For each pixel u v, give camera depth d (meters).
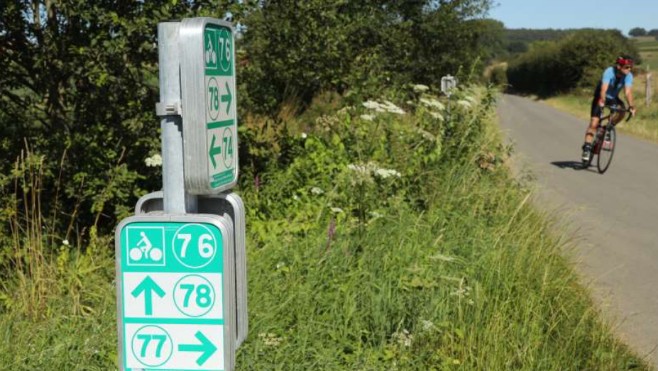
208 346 2.37
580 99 52.03
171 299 2.36
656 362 4.50
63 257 5.16
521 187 8.38
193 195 2.39
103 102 6.39
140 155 6.40
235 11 6.29
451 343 4.23
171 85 2.31
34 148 6.20
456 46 23.05
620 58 12.55
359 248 5.45
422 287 4.80
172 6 6.07
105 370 3.82
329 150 7.71
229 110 2.45
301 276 4.77
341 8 10.80
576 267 6.14
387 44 17.56
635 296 5.80
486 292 4.82
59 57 6.34
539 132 22.69
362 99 9.67
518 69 77.81
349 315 4.30
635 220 8.74
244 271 2.52
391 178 6.79
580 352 4.34
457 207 6.83
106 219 6.45
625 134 21.53
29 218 5.88
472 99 9.32
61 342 4.04
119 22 5.89
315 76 9.18
